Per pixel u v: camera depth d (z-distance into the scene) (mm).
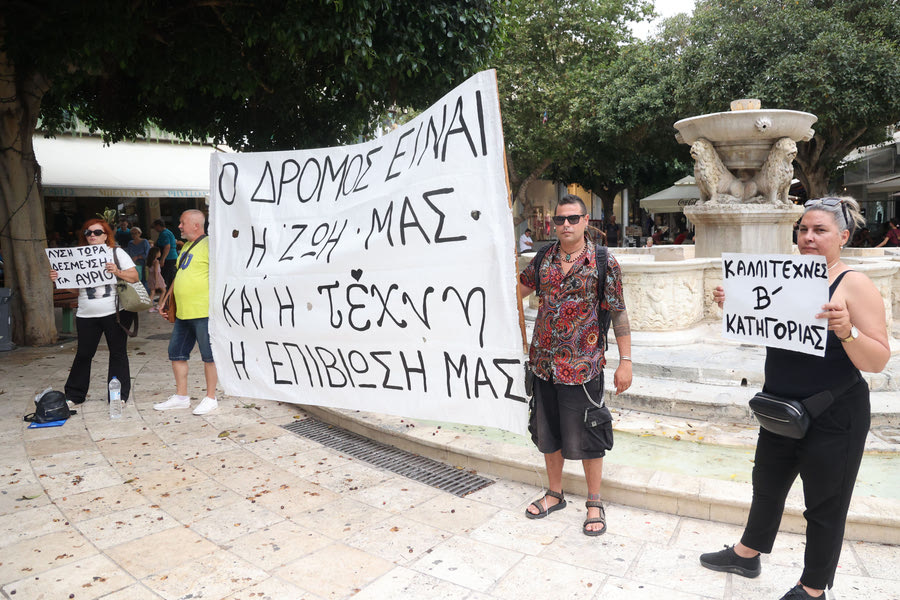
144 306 5742
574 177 32406
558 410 3301
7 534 3410
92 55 7559
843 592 2693
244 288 4648
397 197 3699
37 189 9211
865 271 6004
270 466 4367
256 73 8734
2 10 7555
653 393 5203
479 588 2832
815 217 2357
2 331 8586
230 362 4816
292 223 4465
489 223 3254
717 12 18031
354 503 3764
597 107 20531
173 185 18734
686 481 3582
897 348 5922
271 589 2865
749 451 4422
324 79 10219
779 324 2447
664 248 8102
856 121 15945
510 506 3678
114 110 11398
